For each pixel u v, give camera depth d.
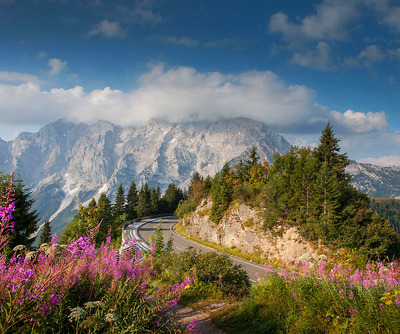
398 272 6.89
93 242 5.42
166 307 5.30
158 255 17.64
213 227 46.41
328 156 35.50
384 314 5.55
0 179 12.74
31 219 24.30
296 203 30.53
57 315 4.07
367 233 23.86
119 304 4.88
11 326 3.47
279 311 7.75
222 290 12.76
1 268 3.74
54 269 4.29
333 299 6.68
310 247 27.78
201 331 7.94
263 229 34.25
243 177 58.19
